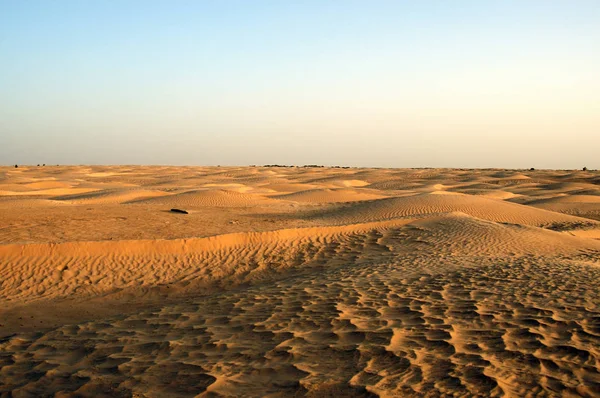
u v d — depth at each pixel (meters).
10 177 75.00
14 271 13.74
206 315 8.85
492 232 20.03
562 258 16.02
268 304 9.45
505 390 5.02
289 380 5.48
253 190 53.00
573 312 7.82
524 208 32.56
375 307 8.67
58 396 5.36
